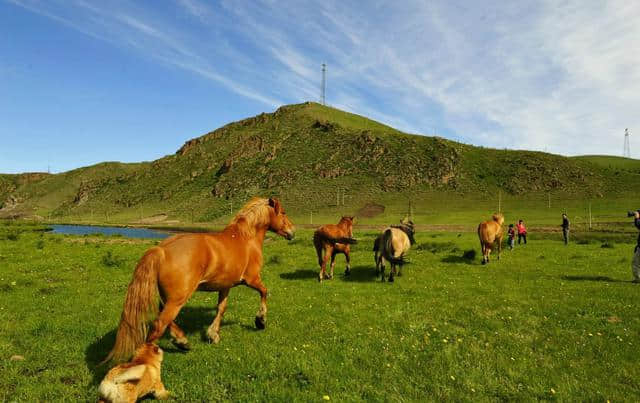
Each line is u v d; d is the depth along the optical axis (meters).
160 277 5.48
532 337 7.51
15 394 4.96
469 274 14.47
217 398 4.98
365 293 11.20
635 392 5.40
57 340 6.85
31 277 12.90
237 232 7.20
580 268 15.77
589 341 7.26
